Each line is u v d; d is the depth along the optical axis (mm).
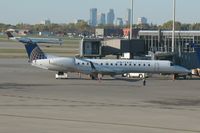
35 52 186250
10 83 162250
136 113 98688
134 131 77500
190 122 88125
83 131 76312
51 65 183250
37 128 77812
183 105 114688
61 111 98625
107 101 118375
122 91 143750
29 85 156500
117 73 186250
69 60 182750
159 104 115625
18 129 76562
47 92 136125
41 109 101000
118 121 87438
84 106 107812
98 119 89188
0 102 111625
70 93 134750
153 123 86125
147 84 169125
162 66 190625
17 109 100188
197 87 161875
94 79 183750
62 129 77500
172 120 90188
